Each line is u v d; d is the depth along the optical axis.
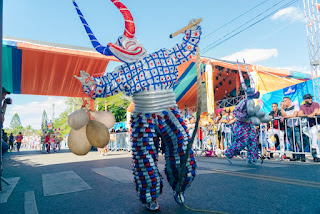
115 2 2.02
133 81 1.96
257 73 11.79
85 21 2.04
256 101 10.07
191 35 2.02
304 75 14.09
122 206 2.30
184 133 2.02
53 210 2.27
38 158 9.84
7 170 5.75
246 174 3.92
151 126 2.02
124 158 8.15
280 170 4.35
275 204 2.16
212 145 8.88
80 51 11.77
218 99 20.27
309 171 4.18
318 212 1.91
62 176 4.33
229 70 16.64
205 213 1.97
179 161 2.00
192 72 14.06
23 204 2.51
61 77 14.25
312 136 5.92
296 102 8.45
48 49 11.10
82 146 1.65
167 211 2.06
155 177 2.05
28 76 13.79
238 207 2.10
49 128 21.34
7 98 4.91
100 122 1.68
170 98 2.09
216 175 3.87
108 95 1.94
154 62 2.04
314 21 8.98
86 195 2.82
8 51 11.02
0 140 3.25
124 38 2.00
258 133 7.72
